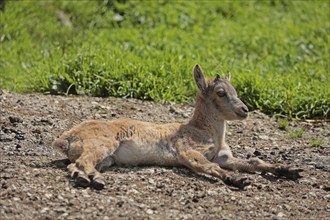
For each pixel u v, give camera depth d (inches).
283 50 1459.2
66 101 1115.9
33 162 827.4
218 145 869.8
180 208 726.5
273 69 1350.9
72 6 1582.2
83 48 1293.1
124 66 1211.2
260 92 1186.6
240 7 1721.2
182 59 1291.8
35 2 1555.1
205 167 810.8
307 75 1304.1
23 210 693.3
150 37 1476.4
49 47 1408.7
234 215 721.6
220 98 860.6
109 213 700.7
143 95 1176.8
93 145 796.6
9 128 948.6
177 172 825.5
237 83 1205.7
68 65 1216.8
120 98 1163.9
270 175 842.8
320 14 1695.4
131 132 831.7
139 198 741.9
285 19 1665.8
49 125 992.2
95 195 737.6
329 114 1156.5
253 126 1081.4
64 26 1524.4
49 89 1186.6
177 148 840.9
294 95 1181.1
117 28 1530.5
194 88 1194.6
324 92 1194.0
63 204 711.7
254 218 718.5
